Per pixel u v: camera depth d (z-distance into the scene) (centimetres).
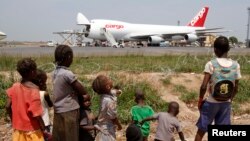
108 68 1473
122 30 5469
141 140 566
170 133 627
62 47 537
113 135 572
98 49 3441
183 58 1992
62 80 531
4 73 1254
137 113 672
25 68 497
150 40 5397
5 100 967
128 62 1755
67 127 533
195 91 1240
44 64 1475
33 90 497
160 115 639
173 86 1250
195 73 1447
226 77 579
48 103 618
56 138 543
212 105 594
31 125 496
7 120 923
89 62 1709
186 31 6184
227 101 597
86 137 575
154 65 1583
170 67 1517
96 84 564
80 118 564
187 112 1065
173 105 638
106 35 5300
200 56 2119
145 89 1134
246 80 1319
